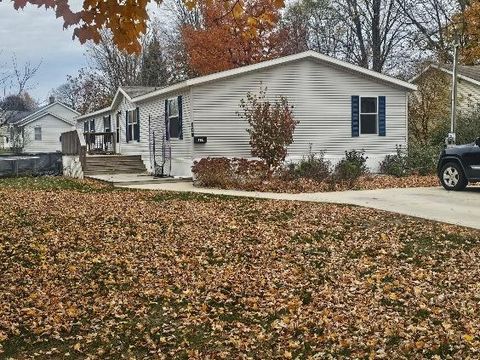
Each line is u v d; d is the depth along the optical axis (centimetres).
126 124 2686
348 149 2084
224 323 615
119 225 1079
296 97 2006
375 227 1045
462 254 867
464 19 3484
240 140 1936
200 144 1898
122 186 1798
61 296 702
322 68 2034
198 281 759
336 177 1717
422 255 874
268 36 3391
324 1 3994
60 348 555
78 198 1448
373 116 2128
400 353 528
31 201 1377
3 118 2836
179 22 4400
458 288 721
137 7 502
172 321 625
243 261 858
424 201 1334
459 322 604
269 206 1271
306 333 581
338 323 605
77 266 827
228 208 1265
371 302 673
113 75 4594
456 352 528
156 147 2211
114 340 574
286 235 1002
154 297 699
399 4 3769
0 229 1030
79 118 3884
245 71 1914
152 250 913
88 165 2288
